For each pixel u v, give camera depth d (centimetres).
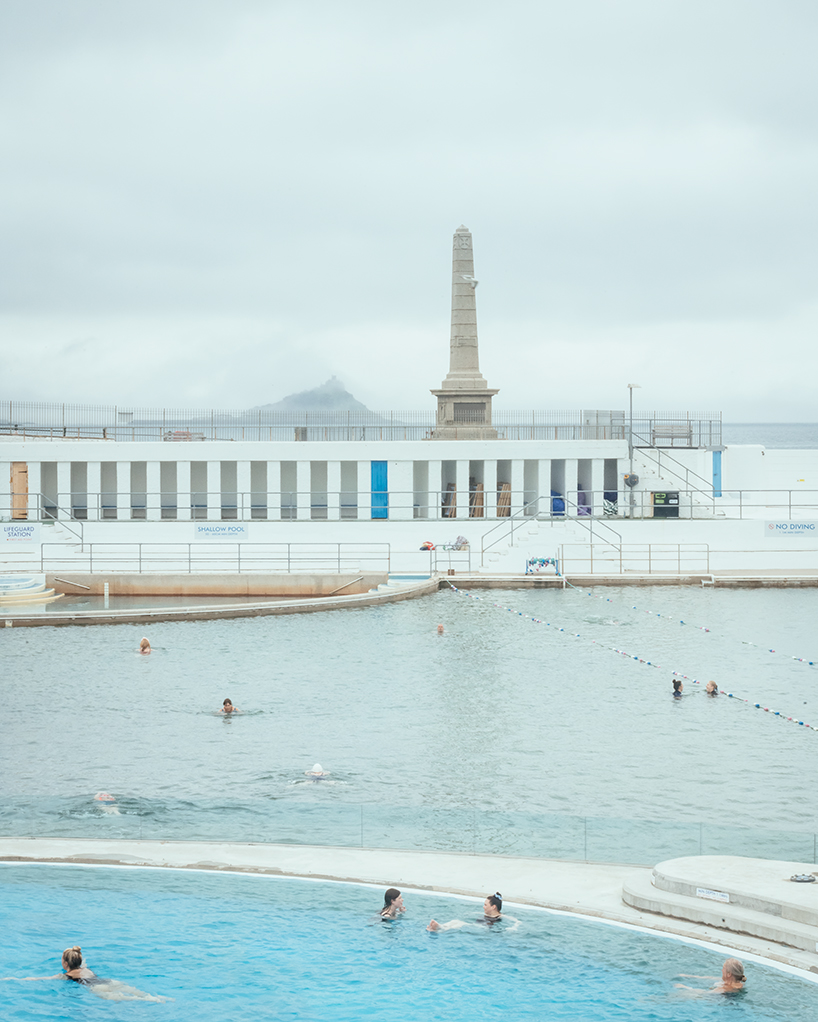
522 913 2266
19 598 7012
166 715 4269
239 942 2194
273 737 3956
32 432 9725
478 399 9388
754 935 2112
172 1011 1956
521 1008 1912
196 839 2720
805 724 4150
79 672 5041
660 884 2300
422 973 2064
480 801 3244
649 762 3650
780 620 6347
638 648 5572
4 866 2550
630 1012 1894
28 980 2066
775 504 9688
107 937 2200
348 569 7862
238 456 8619
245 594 7475
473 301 9481
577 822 2528
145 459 8556
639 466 8988
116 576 7481
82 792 3316
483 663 5231
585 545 7931
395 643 5731
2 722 4153
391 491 8688
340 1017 1923
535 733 4016
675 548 8125
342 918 2272
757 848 2408
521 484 8812
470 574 7806
